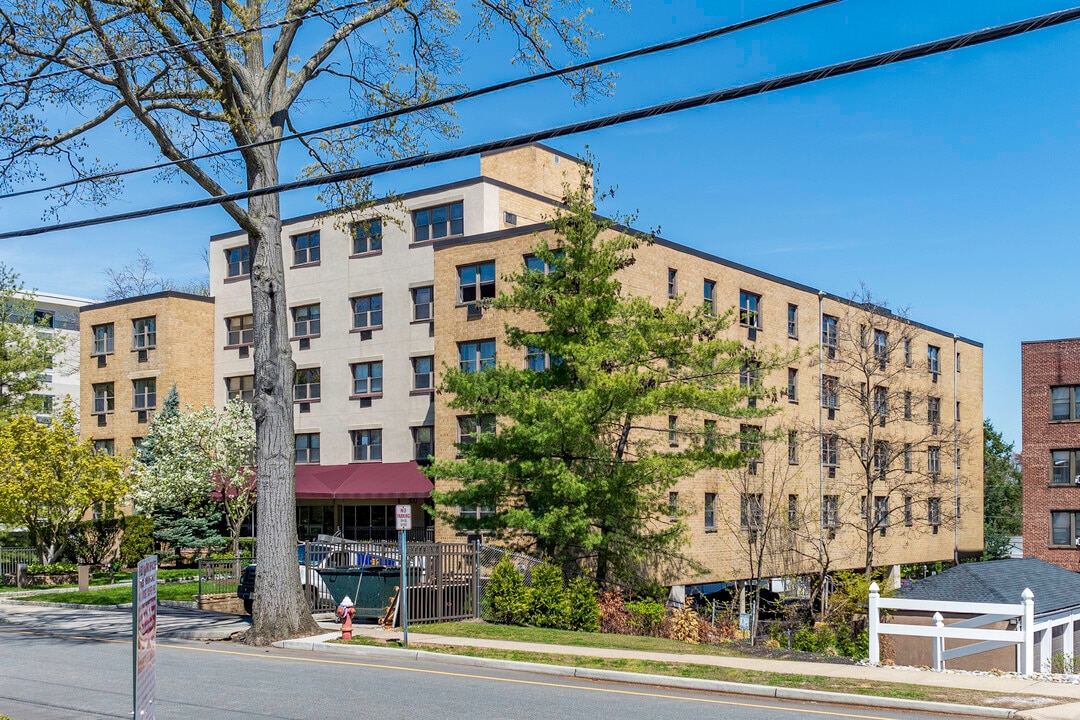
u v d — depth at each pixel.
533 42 21.19
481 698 14.04
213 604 29.03
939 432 52.66
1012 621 27.50
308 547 26.34
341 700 13.79
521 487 27.72
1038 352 48.84
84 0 18.12
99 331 54.06
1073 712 13.16
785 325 45.41
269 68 21.56
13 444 36.94
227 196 13.53
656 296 37.31
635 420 31.59
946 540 57.44
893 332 46.44
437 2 21.19
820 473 46.66
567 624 24.06
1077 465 47.53
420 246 43.28
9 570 38.22
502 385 27.20
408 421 43.16
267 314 22.02
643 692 14.98
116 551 43.03
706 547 39.28
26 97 19.47
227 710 13.02
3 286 51.91
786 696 14.76
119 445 52.25
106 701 13.69
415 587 23.20
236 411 44.41
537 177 47.06
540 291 27.64
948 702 13.79
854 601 31.47
